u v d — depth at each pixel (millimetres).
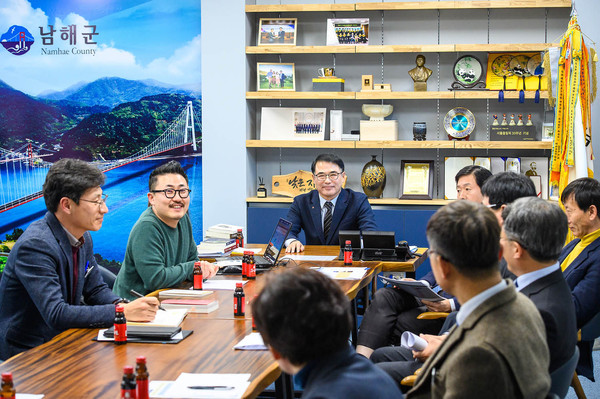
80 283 2887
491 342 1535
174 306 2787
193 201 6805
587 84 5246
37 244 2637
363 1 6320
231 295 3123
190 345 2273
